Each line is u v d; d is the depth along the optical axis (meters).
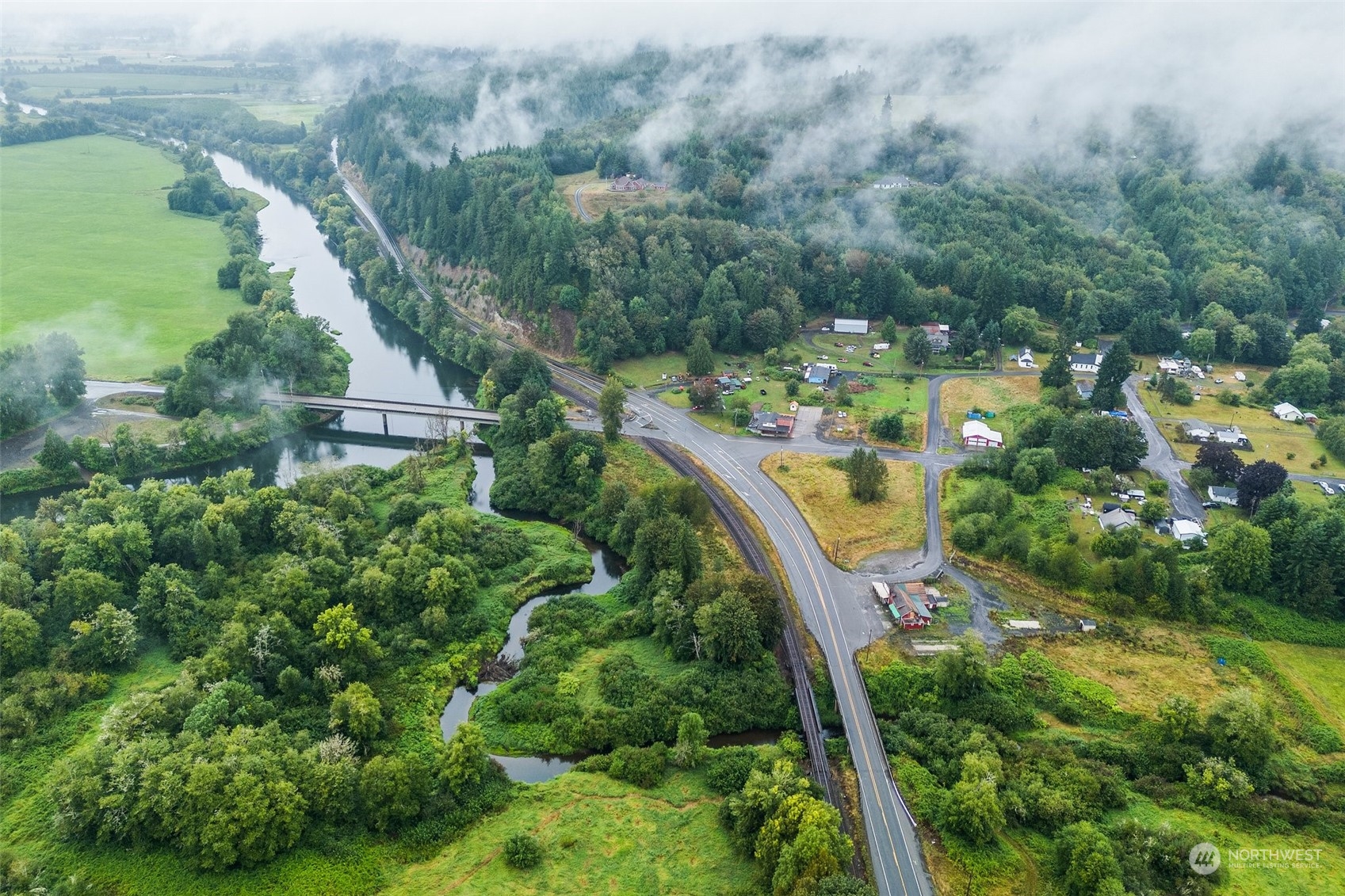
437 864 116.31
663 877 114.38
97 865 113.06
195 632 152.12
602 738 137.50
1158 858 111.69
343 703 133.75
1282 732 139.75
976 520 186.50
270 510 182.12
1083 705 144.50
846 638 158.38
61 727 133.75
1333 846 118.56
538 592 177.25
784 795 116.75
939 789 125.75
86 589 150.25
